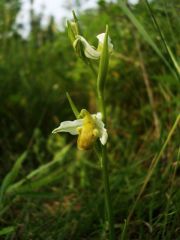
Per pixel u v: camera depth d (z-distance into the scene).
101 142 0.11
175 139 0.17
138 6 0.20
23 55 0.32
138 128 0.22
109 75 0.24
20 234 0.15
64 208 0.18
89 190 0.18
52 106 0.28
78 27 0.11
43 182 0.18
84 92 0.28
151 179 0.17
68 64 0.31
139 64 0.22
